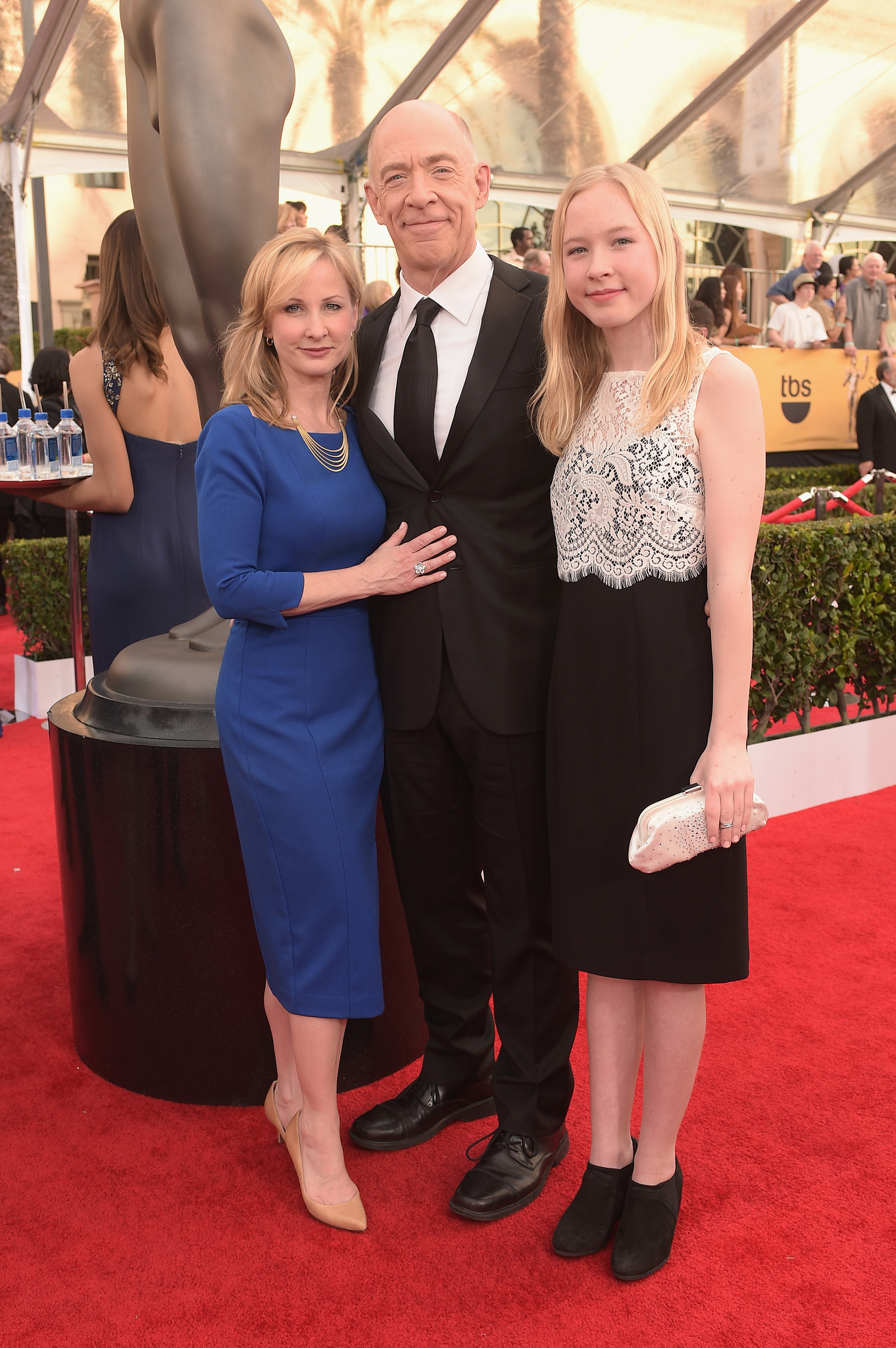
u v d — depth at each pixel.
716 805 1.73
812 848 3.80
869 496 7.68
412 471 2.03
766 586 3.97
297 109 8.55
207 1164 2.24
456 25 7.82
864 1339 1.73
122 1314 1.82
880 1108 2.37
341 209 9.45
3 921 3.36
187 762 2.29
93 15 6.89
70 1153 2.27
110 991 2.47
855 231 11.37
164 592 3.22
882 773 4.45
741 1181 2.14
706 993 2.86
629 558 1.81
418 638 2.05
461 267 2.00
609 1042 1.98
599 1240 1.95
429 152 1.89
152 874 2.35
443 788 2.15
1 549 5.43
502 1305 1.83
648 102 9.10
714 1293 1.85
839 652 4.23
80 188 17.08
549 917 2.12
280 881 2.01
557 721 1.92
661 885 1.83
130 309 3.06
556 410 1.87
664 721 1.80
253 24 2.31
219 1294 1.87
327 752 2.01
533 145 9.46
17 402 7.26
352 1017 2.02
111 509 3.20
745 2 8.01
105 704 2.46
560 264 1.80
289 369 1.98
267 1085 2.44
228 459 1.91
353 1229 2.02
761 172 10.31
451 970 2.30
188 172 2.28
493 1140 2.16
